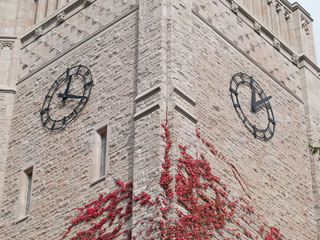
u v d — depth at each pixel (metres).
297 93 33.72
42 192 28.59
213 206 25.48
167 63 26.66
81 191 27.02
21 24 34.56
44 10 34.34
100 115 28.09
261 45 32.72
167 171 24.14
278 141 30.81
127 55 28.53
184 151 24.97
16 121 31.77
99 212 25.84
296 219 29.67
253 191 28.00
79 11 32.06
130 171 25.59
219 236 25.12
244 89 30.23
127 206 24.95
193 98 26.73
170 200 23.66
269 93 31.66
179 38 27.56
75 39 31.38
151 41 27.42
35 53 33.03
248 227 26.81
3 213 29.64
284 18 35.62
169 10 28.02
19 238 28.33
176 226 23.22
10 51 33.94
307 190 31.23
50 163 28.97
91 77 29.45
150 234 23.23
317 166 32.22
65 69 30.91
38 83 31.81
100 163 27.30
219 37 30.22
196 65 28.17
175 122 25.17
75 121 28.97
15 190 29.77
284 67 33.62
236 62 30.55
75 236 26.17
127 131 26.59
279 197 29.28
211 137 27.20
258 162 29.05
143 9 28.69
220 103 28.53
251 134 29.41
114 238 24.75
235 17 31.89
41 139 29.98
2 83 32.91
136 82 27.42
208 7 30.42
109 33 29.92
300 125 32.81
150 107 25.62
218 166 26.83
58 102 30.20
